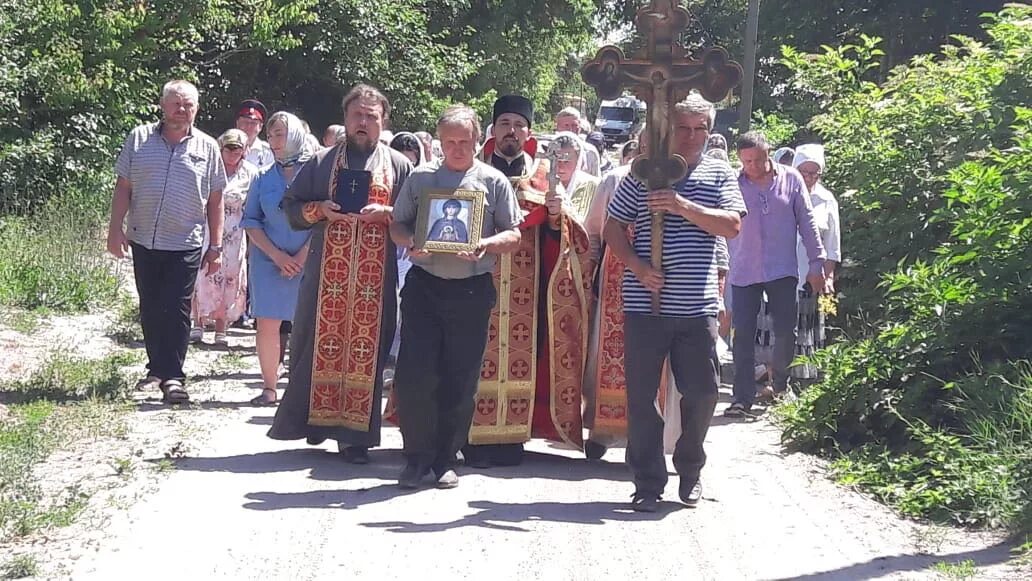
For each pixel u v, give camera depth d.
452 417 6.75
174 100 8.67
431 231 6.47
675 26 6.20
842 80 13.91
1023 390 7.12
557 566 5.47
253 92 25.28
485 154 7.63
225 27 21.27
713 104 6.29
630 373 6.36
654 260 6.21
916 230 10.65
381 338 7.23
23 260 12.72
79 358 9.91
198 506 6.19
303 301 7.28
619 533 6.00
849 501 6.78
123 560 5.37
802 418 8.20
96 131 17.22
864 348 8.22
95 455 7.10
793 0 26.84
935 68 12.16
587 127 12.95
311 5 22.91
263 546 5.62
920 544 5.95
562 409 7.51
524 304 7.45
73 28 17.34
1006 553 5.79
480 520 6.14
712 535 6.02
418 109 26.52
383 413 8.15
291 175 8.59
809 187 10.20
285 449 7.52
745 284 9.41
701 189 6.23
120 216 8.73
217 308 11.39
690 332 6.26
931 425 7.59
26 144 16.25
